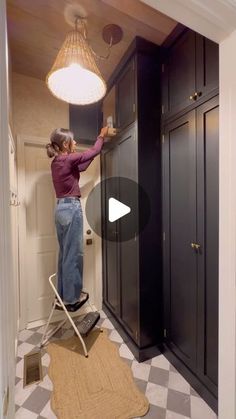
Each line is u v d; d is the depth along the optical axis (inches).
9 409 17.8
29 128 88.3
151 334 71.9
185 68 59.6
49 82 54.1
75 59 49.3
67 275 71.5
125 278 80.3
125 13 55.7
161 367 68.2
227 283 37.2
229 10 28.9
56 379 64.4
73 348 77.7
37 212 93.8
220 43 35.6
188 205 60.4
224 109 36.1
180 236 64.0
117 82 80.0
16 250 83.9
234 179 35.2
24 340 82.4
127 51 70.3
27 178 91.2
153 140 69.9
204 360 56.3
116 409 55.1
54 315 96.3
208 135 53.1
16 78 85.6
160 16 56.6
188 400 56.9
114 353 74.9
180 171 63.1
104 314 100.0
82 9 54.3
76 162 71.6
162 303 73.4
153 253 71.7
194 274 59.0
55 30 62.1
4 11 17.2
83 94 59.7
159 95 70.1
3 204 16.2
